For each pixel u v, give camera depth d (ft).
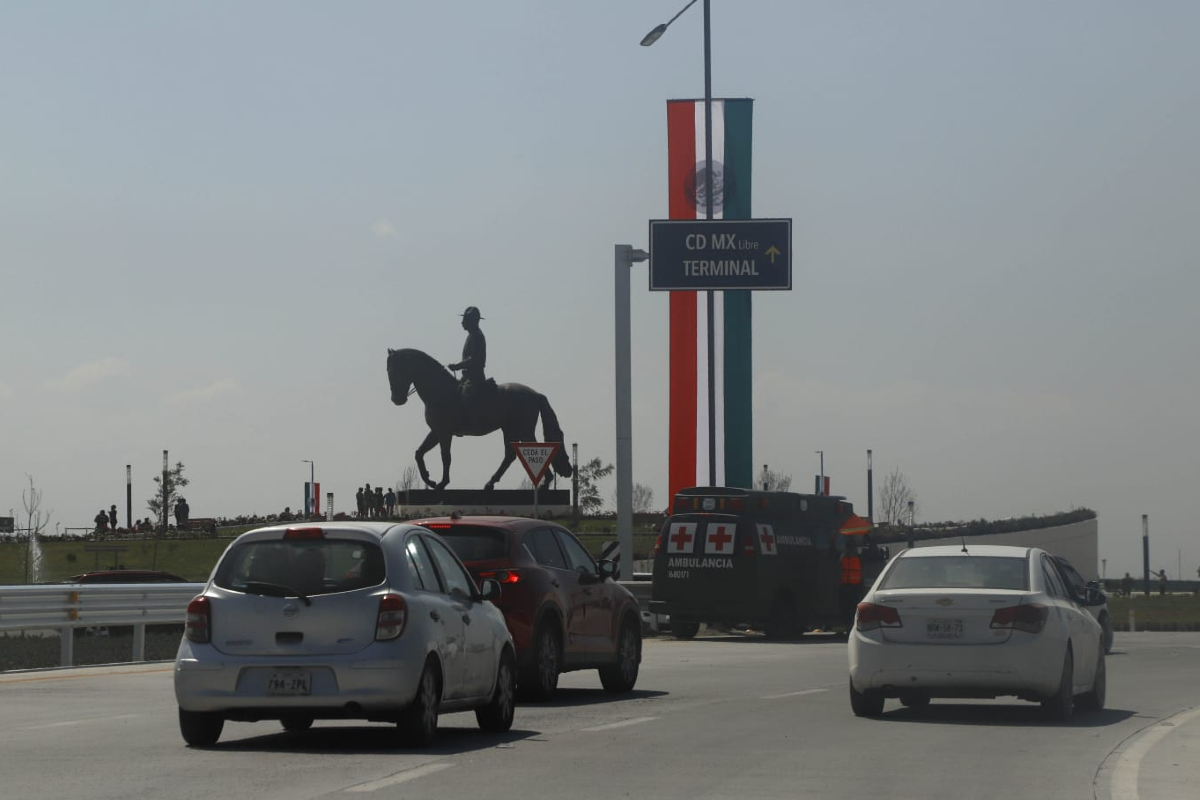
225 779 45.11
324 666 51.85
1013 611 64.54
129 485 374.84
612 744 55.62
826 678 90.79
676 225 164.66
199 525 303.48
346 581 52.90
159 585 102.32
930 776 47.75
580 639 75.87
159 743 54.65
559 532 78.33
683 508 141.18
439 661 53.93
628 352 148.25
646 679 90.02
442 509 246.68
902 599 65.77
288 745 54.60
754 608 137.80
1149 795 44.50
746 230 164.14
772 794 43.39
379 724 63.10
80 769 47.34
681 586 139.54
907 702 74.54
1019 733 61.16
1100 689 72.64
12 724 61.05
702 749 54.29
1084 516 350.23
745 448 164.14
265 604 52.75
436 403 244.22
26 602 90.68
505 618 71.26
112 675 88.12
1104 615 124.57
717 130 166.61
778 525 142.61
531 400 251.19
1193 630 214.48
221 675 52.31
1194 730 63.05
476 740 56.75
